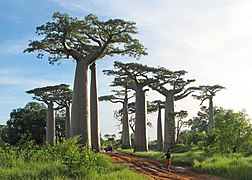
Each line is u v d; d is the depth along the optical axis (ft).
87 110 70.49
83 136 68.90
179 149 111.04
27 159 46.34
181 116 135.85
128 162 72.95
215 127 77.46
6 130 153.58
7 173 36.14
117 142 187.93
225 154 71.26
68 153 43.73
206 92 165.48
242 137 73.97
